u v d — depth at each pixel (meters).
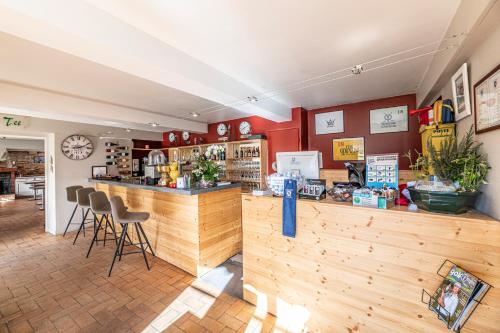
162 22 1.81
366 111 4.45
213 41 2.11
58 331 1.97
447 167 1.54
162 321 2.09
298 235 1.97
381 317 1.59
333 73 2.91
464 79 1.79
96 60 1.93
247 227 2.34
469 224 1.30
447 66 2.01
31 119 4.46
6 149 9.17
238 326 2.02
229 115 5.51
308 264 1.93
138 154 7.29
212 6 1.62
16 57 2.30
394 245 1.53
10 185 9.33
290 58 2.48
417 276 1.46
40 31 1.50
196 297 2.45
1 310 2.25
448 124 2.08
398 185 1.75
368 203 1.63
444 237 1.37
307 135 5.13
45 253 3.65
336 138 4.80
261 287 2.25
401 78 3.18
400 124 4.14
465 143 1.62
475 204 1.59
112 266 2.98
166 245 3.32
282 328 1.99
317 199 1.92
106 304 2.34
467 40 1.56
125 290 2.59
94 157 5.50
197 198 2.88
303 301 1.97
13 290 2.60
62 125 4.89
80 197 4.16
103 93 3.55
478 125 1.56
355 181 2.06
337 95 3.99
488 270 1.26
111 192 4.53
